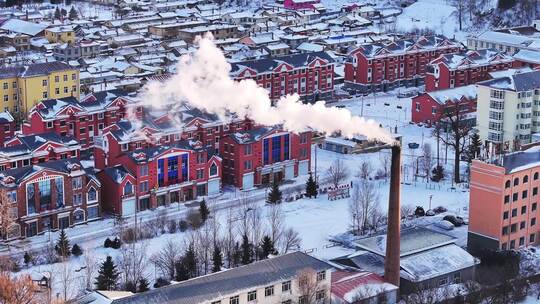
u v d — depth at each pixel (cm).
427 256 17650
